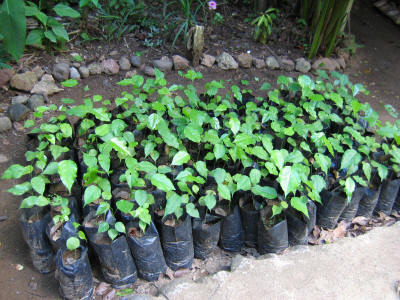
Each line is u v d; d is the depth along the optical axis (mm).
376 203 2764
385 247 2348
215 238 2330
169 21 4387
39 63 3568
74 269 1905
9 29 2682
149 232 2133
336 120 2979
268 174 2643
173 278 2275
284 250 2408
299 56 4453
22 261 2240
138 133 2865
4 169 2771
